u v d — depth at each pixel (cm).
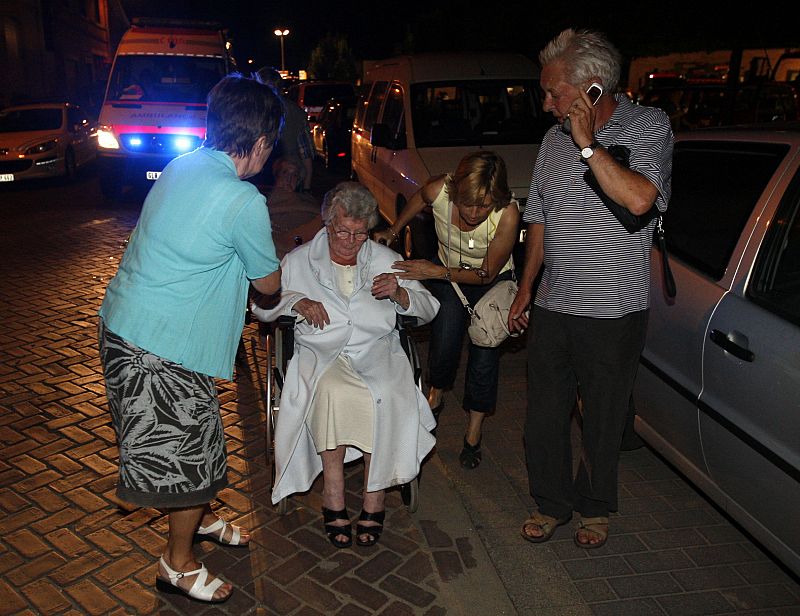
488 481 386
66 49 2880
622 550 329
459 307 390
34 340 566
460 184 334
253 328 597
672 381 331
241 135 250
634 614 289
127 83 1150
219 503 359
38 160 1332
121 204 1187
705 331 309
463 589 301
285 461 318
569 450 332
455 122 705
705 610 291
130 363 247
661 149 272
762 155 323
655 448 366
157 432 250
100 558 314
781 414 264
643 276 290
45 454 397
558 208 289
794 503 261
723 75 2130
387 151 746
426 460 405
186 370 252
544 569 317
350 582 304
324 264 336
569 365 315
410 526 345
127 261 254
